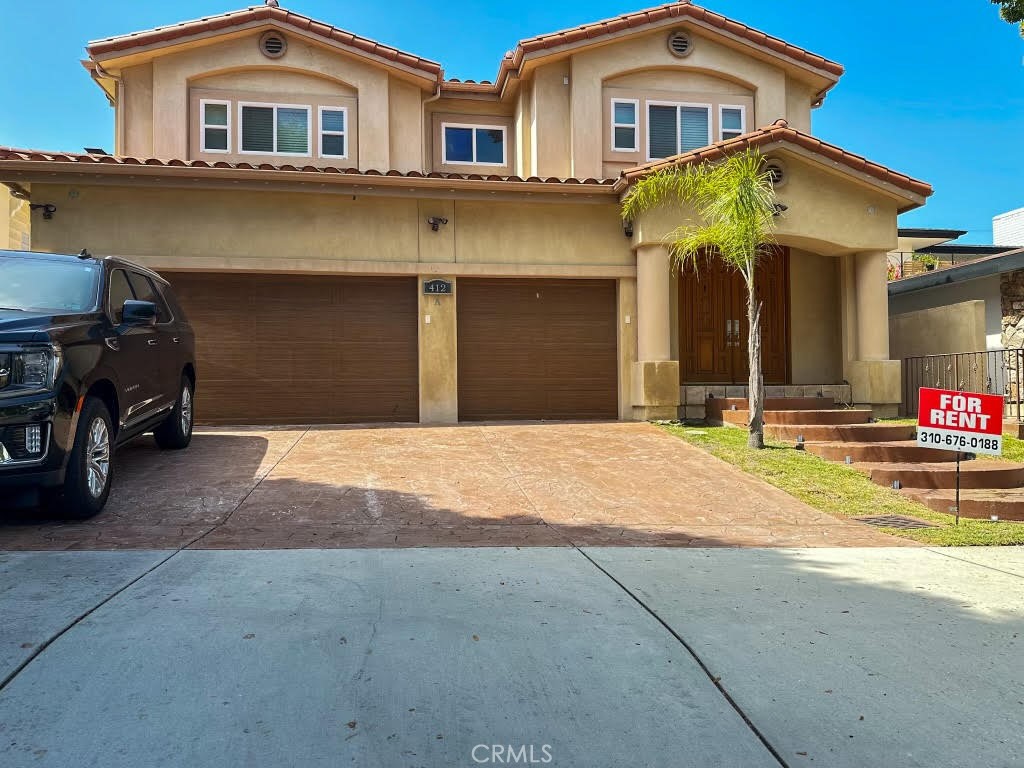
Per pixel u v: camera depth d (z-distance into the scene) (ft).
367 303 40.65
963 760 9.02
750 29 51.34
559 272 41.50
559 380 42.34
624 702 10.26
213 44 48.32
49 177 36.24
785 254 47.24
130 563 15.99
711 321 46.62
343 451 31.09
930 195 42.24
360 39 48.62
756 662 11.63
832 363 47.19
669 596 14.75
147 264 37.68
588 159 50.19
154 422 26.30
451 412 40.63
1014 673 11.39
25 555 16.52
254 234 38.78
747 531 21.33
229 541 18.44
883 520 23.24
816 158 40.70
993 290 47.06
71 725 9.22
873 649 12.23
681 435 36.09
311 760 8.65
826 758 9.02
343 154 49.96
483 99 54.19
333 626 12.55
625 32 49.88
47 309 20.51
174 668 10.79
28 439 17.58
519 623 12.99
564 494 25.12
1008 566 17.65
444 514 22.21
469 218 40.96
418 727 9.44
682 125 52.08
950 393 23.79
